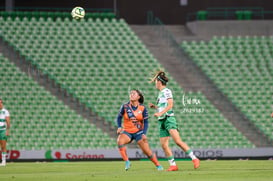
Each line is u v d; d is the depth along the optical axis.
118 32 106.19
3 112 64.88
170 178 36.59
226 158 83.69
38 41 102.38
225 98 99.50
